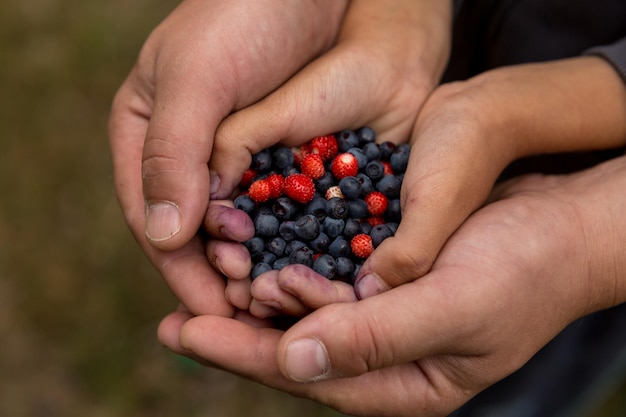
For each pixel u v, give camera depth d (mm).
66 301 668
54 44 809
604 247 406
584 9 481
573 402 585
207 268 427
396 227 421
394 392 416
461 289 383
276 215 427
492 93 436
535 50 500
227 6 429
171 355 652
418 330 379
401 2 493
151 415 638
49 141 747
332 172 442
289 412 640
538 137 443
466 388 418
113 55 805
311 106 442
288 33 444
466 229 405
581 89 450
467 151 410
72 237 695
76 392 640
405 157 444
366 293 398
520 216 404
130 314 664
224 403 643
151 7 835
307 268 394
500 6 498
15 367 646
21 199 711
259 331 407
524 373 574
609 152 480
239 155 429
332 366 381
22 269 680
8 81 781
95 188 724
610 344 548
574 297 408
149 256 436
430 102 470
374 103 463
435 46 493
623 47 457
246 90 436
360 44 466
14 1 826
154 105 424
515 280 389
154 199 414
